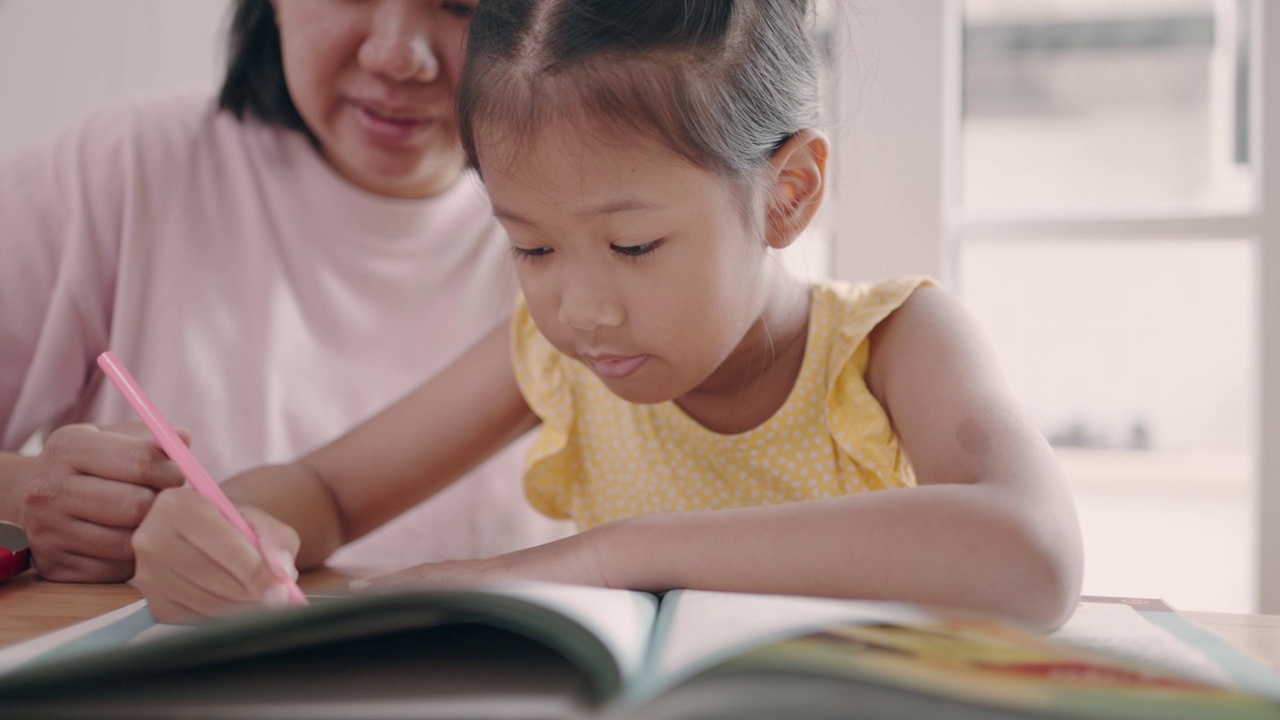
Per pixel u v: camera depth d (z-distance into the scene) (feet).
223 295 4.01
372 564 4.05
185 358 3.90
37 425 3.97
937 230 4.40
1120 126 7.48
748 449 2.96
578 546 1.94
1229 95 6.15
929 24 4.33
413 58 3.38
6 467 2.74
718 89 2.22
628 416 3.10
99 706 1.15
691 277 2.18
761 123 2.34
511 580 1.89
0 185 4.03
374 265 4.09
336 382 4.11
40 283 3.99
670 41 2.18
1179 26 7.32
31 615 2.05
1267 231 4.31
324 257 4.07
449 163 3.84
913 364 2.50
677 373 2.30
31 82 5.33
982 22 7.60
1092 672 1.19
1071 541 1.76
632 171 2.11
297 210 4.03
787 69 2.46
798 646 1.18
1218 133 6.75
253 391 3.96
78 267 3.89
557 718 1.06
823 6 3.49
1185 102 7.20
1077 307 6.81
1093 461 7.22
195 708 1.14
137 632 1.73
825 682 1.06
